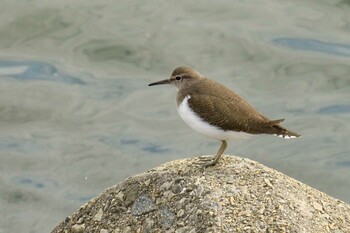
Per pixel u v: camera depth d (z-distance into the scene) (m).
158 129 18.20
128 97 19.22
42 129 18.28
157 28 21.08
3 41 20.89
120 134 18.05
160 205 10.62
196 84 11.76
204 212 10.20
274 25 21.19
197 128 11.49
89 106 18.91
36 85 19.52
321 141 17.67
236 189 10.59
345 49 20.41
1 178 16.91
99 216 10.95
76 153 17.55
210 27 21.09
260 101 18.66
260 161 17.09
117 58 20.38
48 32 21.11
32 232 15.38
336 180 16.56
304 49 20.41
